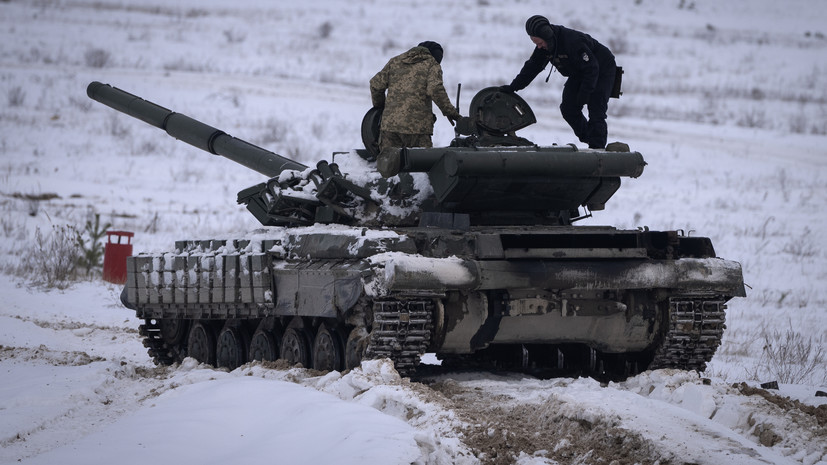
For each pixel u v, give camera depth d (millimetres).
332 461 26641
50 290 76188
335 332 41875
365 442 27531
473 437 29766
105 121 147000
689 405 34156
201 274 47094
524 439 29719
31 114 146250
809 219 112125
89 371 44281
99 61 177375
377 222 43812
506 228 40625
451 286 37531
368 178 44312
